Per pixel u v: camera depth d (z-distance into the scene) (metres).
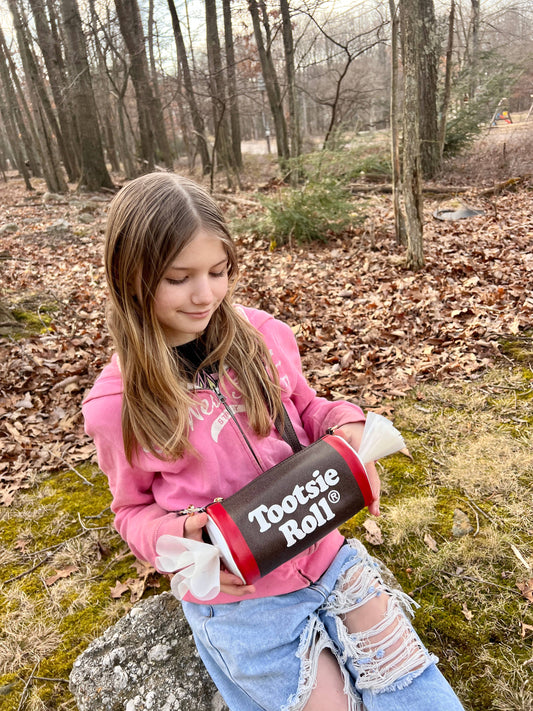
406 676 1.27
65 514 2.88
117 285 1.23
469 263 5.75
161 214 1.10
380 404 3.43
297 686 1.28
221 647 1.31
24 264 8.25
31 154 26.86
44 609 2.29
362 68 19.47
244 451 1.36
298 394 1.58
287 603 1.36
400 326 4.48
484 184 11.16
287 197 8.22
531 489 2.55
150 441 1.28
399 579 2.18
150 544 1.21
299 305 5.34
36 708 1.87
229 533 1.11
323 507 1.17
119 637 1.86
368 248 7.22
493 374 3.56
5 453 3.45
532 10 16.95
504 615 1.97
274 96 15.57
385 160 11.33
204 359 1.36
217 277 1.21
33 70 16.53
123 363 1.26
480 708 1.69
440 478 2.72
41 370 4.40
